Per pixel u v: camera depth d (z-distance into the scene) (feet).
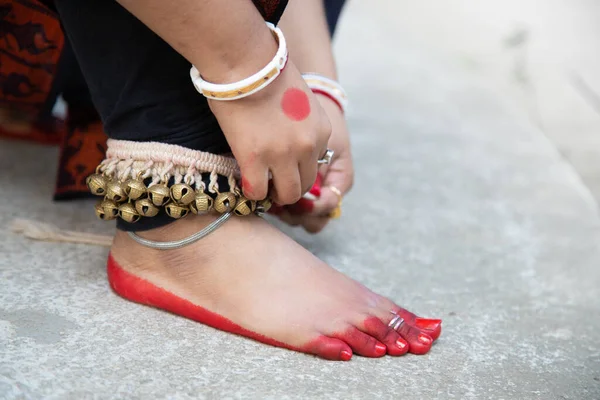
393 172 5.39
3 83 3.86
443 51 10.05
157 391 2.46
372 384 2.65
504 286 3.74
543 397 2.70
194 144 2.83
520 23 11.00
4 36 3.61
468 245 4.25
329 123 2.78
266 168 2.71
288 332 2.80
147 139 2.85
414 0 13.05
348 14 11.68
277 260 2.94
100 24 2.74
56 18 3.49
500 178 5.53
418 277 3.73
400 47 9.90
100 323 2.88
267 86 2.59
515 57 9.64
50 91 3.90
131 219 2.90
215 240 2.93
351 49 9.41
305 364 2.75
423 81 8.32
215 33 2.44
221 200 2.85
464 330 3.19
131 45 2.73
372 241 4.14
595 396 2.74
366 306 2.91
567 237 4.53
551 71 9.14
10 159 4.57
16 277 3.17
